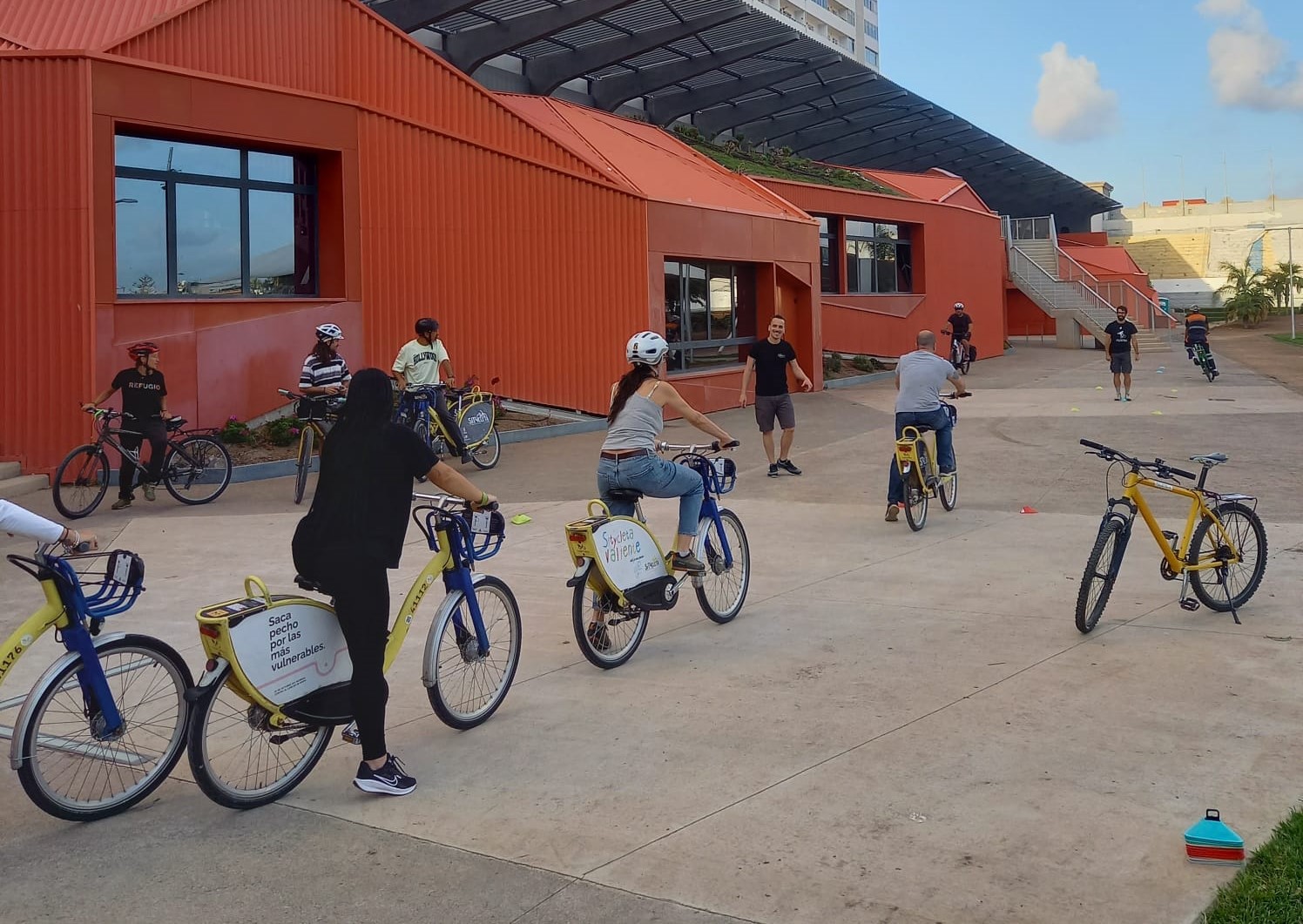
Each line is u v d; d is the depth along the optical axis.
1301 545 8.47
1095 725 5.05
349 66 15.61
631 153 21.94
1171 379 25.30
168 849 4.21
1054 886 3.66
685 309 20.56
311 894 3.82
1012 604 7.21
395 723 5.52
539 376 17.52
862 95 36.72
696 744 5.06
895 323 30.28
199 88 13.70
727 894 3.69
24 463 12.84
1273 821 4.04
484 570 8.79
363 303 15.43
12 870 4.06
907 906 3.57
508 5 25.38
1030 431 16.06
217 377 14.01
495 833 4.24
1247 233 74.50
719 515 7.09
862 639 6.59
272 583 8.39
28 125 12.79
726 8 26.72
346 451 4.67
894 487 9.96
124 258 13.67
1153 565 8.20
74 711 4.60
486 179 16.75
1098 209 60.50
